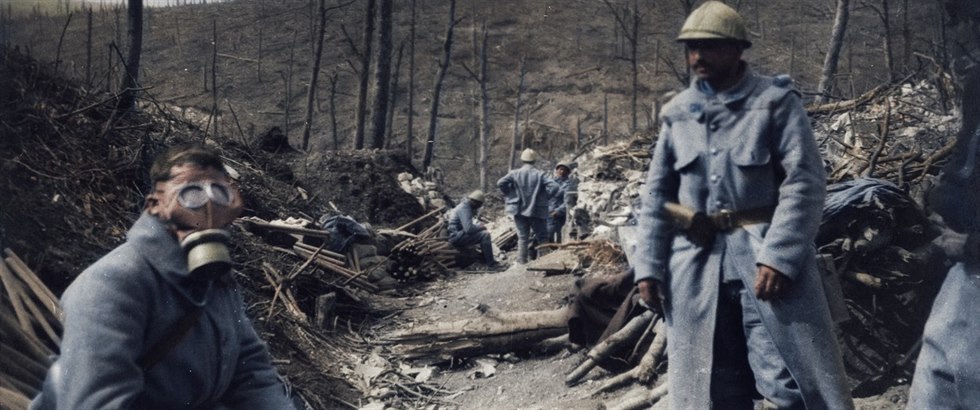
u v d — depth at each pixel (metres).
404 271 9.76
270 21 65.62
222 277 2.53
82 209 5.72
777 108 3.15
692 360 3.27
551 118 53.06
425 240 10.55
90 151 6.64
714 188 3.22
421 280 9.95
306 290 7.57
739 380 3.37
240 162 10.84
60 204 5.44
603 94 54.59
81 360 2.19
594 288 5.55
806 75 47.78
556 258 8.27
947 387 2.73
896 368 4.23
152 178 2.38
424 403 5.62
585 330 5.56
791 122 3.13
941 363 2.74
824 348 3.09
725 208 3.22
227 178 2.42
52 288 4.62
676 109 3.34
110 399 2.18
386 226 13.11
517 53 60.97
